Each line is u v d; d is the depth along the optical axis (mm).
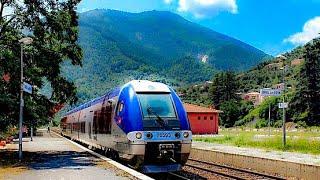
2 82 22641
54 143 36875
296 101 90562
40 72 24891
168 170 16250
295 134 48844
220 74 134875
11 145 34094
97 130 23156
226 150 25344
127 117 16500
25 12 23984
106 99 20953
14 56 23141
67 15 24891
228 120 113062
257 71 184000
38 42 24297
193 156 27469
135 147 15844
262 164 19500
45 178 13797
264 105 101750
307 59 88938
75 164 18000
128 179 13414
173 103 16953
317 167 15922
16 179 13633
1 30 23688
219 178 17203
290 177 17375
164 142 16062
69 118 45844
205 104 143250
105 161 19188
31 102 23000
